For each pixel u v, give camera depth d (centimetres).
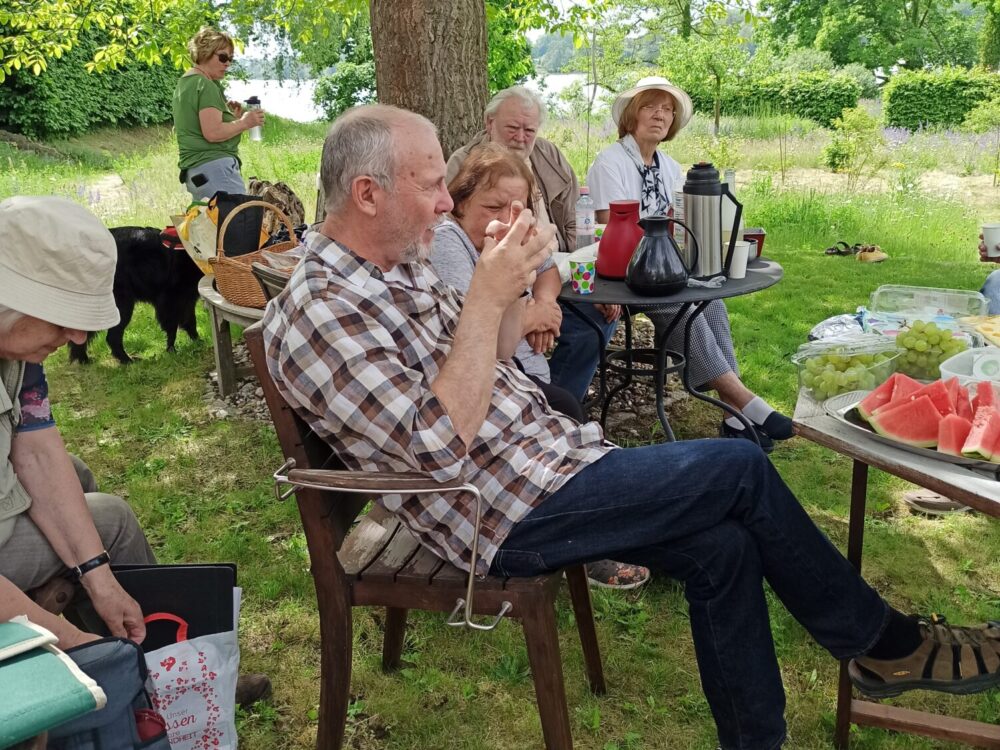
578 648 258
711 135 1444
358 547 205
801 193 1041
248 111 580
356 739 225
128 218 888
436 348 188
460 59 454
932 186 1145
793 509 189
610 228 313
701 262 305
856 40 3372
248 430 422
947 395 177
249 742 224
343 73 2838
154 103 2064
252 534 326
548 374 312
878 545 309
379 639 265
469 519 188
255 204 427
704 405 443
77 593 188
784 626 265
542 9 895
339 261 180
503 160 268
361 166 176
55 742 143
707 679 191
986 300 262
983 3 3184
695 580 187
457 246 271
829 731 222
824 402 201
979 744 204
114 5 843
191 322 548
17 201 167
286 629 272
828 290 657
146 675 152
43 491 183
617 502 184
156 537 328
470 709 234
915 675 196
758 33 2680
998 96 1578
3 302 164
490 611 188
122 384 486
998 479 160
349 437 179
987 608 272
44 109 1731
